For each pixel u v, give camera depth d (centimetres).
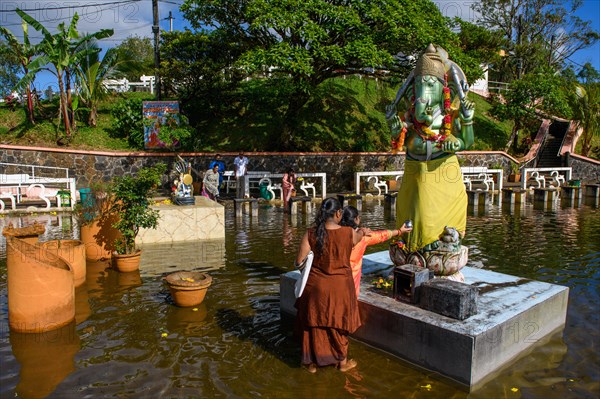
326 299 389
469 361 374
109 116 1941
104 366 407
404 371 405
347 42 1490
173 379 387
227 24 1652
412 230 506
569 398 362
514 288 507
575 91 2469
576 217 1284
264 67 1912
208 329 491
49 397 355
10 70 2205
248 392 368
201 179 1666
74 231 999
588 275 696
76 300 574
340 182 1895
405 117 524
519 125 2427
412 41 1471
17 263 469
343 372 402
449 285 427
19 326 473
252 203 1262
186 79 1853
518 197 1684
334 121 2117
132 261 695
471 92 2819
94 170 1620
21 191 1370
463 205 518
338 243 391
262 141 1931
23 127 1752
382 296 475
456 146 488
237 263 761
